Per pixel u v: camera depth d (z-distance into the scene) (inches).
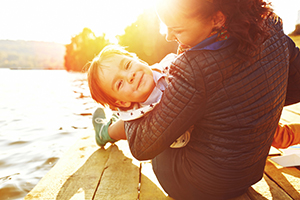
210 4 41.1
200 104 46.1
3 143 165.2
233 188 57.1
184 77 46.0
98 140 101.6
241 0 41.2
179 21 43.7
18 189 101.5
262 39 44.0
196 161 55.2
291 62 58.4
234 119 47.2
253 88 46.1
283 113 153.5
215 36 44.4
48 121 231.3
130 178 79.4
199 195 60.1
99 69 64.1
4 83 691.4
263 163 58.9
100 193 70.6
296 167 82.2
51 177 80.0
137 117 54.8
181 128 48.8
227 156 51.3
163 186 65.7
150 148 52.4
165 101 48.9
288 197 65.7
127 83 62.3
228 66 43.7
